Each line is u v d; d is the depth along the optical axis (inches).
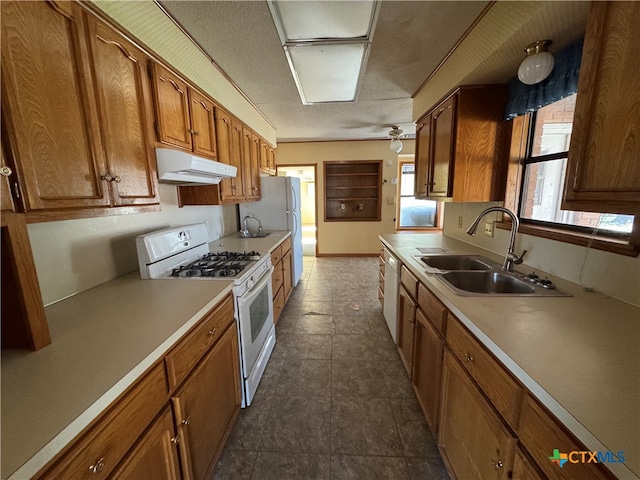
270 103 119.0
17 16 30.3
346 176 229.1
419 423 62.6
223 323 54.9
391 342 97.2
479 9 58.2
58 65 35.2
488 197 77.6
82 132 38.8
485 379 35.6
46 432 22.1
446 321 48.6
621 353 30.7
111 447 27.2
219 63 80.9
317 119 146.1
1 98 28.9
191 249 77.7
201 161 60.4
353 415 64.9
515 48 54.8
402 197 250.5
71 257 51.3
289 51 74.4
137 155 50.4
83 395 25.9
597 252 47.8
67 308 45.8
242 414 65.5
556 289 49.9
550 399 24.6
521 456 28.9
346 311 124.0
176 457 38.3
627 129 29.8
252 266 72.0
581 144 35.4
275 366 84.2
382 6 56.7
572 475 22.6
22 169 30.9
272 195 138.9
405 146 212.1
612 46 31.0
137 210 50.5
